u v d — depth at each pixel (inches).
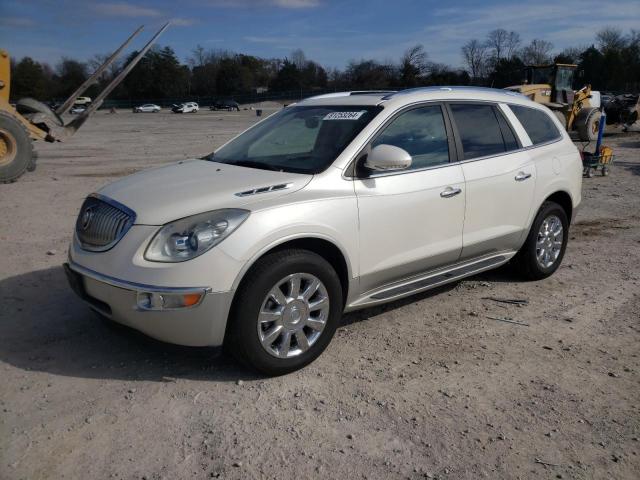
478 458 120.3
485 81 2950.3
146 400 138.7
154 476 112.7
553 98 789.9
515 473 116.0
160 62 3897.6
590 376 155.2
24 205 363.3
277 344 150.2
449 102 195.0
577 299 211.5
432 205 179.0
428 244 181.2
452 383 150.1
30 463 115.3
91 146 834.2
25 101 497.4
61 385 144.8
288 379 150.1
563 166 229.0
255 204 145.4
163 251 137.9
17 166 461.4
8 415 131.3
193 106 2930.6
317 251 160.2
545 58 3191.4
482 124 203.3
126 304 138.6
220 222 139.8
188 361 157.9
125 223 145.0
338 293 157.6
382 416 134.3
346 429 129.0
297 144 178.2
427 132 185.3
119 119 2046.0
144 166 583.5
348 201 158.9
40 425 127.9
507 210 205.3
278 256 145.4
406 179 173.6
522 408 139.1
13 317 185.2
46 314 187.9
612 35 3255.4
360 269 164.6
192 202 144.3
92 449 120.2
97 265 145.5
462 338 177.5
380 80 2878.9
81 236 157.9
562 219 232.2
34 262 242.2
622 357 166.4
